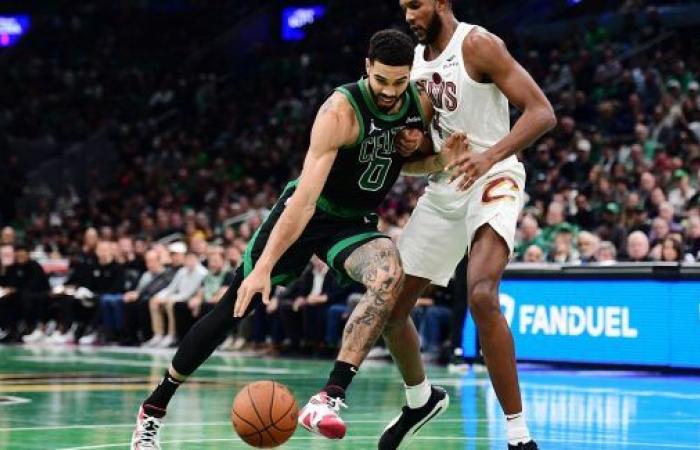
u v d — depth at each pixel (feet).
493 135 18.54
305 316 48.91
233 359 47.55
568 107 65.57
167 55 106.42
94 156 93.30
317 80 88.22
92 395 31.40
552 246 44.98
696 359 37.04
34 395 31.37
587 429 24.73
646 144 55.88
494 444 21.76
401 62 17.11
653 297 38.06
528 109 17.54
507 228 17.93
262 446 16.69
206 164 82.64
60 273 67.51
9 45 111.75
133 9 110.52
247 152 79.87
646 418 26.86
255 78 92.89
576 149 57.11
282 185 74.64
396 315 19.15
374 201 18.62
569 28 80.38
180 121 93.04
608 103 62.69
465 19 86.74
